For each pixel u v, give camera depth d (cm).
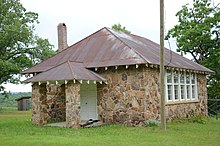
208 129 1513
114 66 1645
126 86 1653
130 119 1630
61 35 2233
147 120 1591
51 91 1917
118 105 1672
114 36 1909
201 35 3231
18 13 3288
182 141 1129
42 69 1891
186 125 1666
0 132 1398
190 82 2102
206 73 2322
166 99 1777
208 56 3347
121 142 1094
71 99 1535
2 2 3206
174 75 1906
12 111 3341
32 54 3209
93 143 1068
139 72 1617
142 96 1603
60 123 1741
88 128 1513
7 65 2908
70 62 1705
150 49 1939
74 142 1086
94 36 2003
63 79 1523
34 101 1702
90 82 1661
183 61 2150
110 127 1544
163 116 1448
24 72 1955
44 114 1703
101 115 1720
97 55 1788
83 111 1830
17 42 3161
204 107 2306
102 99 1720
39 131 1421
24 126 1628
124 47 1750
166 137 1217
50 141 1106
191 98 2095
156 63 1609
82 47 1945
